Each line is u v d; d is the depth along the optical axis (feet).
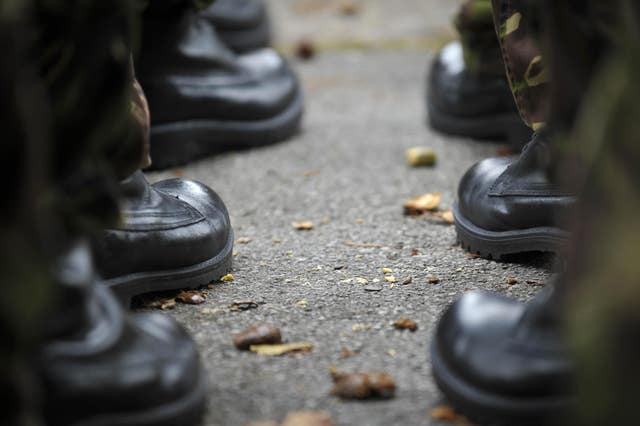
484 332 9.41
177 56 18.45
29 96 7.34
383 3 34.71
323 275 13.69
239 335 11.27
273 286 13.29
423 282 13.35
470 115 20.47
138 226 12.25
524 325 9.34
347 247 14.89
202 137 19.22
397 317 12.14
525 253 14.38
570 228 8.20
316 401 9.90
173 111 18.56
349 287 13.20
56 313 8.64
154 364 8.93
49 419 8.50
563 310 9.08
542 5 8.93
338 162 19.35
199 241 12.81
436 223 15.99
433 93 21.07
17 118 7.16
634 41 7.72
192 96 18.74
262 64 20.47
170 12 18.30
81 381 8.53
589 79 8.77
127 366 8.76
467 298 10.04
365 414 9.61
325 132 21.45
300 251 14.75
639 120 7.47
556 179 9.41
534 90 13.28
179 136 18.70
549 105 9.33
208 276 13.07
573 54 8.82
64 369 8.52
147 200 12.55
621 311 6.97
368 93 24.93
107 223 8.95
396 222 16.06
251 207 16.93
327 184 18.07
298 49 28.55
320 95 24.84
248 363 10.81
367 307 12.48
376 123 22.15
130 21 8.75
